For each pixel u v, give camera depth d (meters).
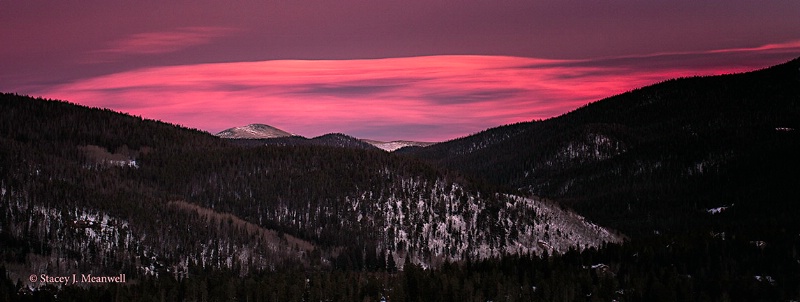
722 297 199.38
